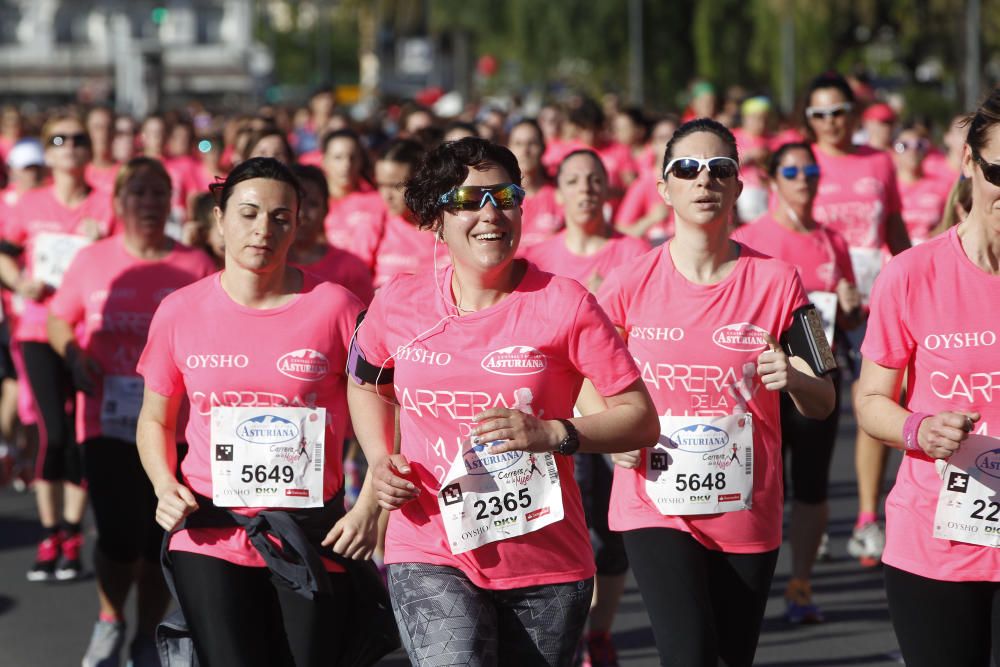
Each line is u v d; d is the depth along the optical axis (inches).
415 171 306.0
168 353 354.3
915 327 303.0
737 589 365.4
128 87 3575.3
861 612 542.3
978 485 297.7
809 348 356.2
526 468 304.5
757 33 2568.9
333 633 345.1
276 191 347.9
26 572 634.8
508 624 308.8
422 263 631.8
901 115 1924.2
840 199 633.0
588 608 313.4
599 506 468.1
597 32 2999.5
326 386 353.1
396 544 313.7
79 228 685.9
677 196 366.9
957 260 299.6
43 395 623.8
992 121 286.2
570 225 526.0
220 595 342.3
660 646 355.3
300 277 358.9
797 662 483.5
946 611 301.9
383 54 4419.3
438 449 306.8
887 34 2613.2
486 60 3393.2
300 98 5364.2
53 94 6190.9
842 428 928.3
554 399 303.6
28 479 800.3
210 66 6220.5
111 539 466.3
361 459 710.5
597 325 299.4
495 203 295.1
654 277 372.2
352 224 698.8
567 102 1432.1
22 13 6181.1
